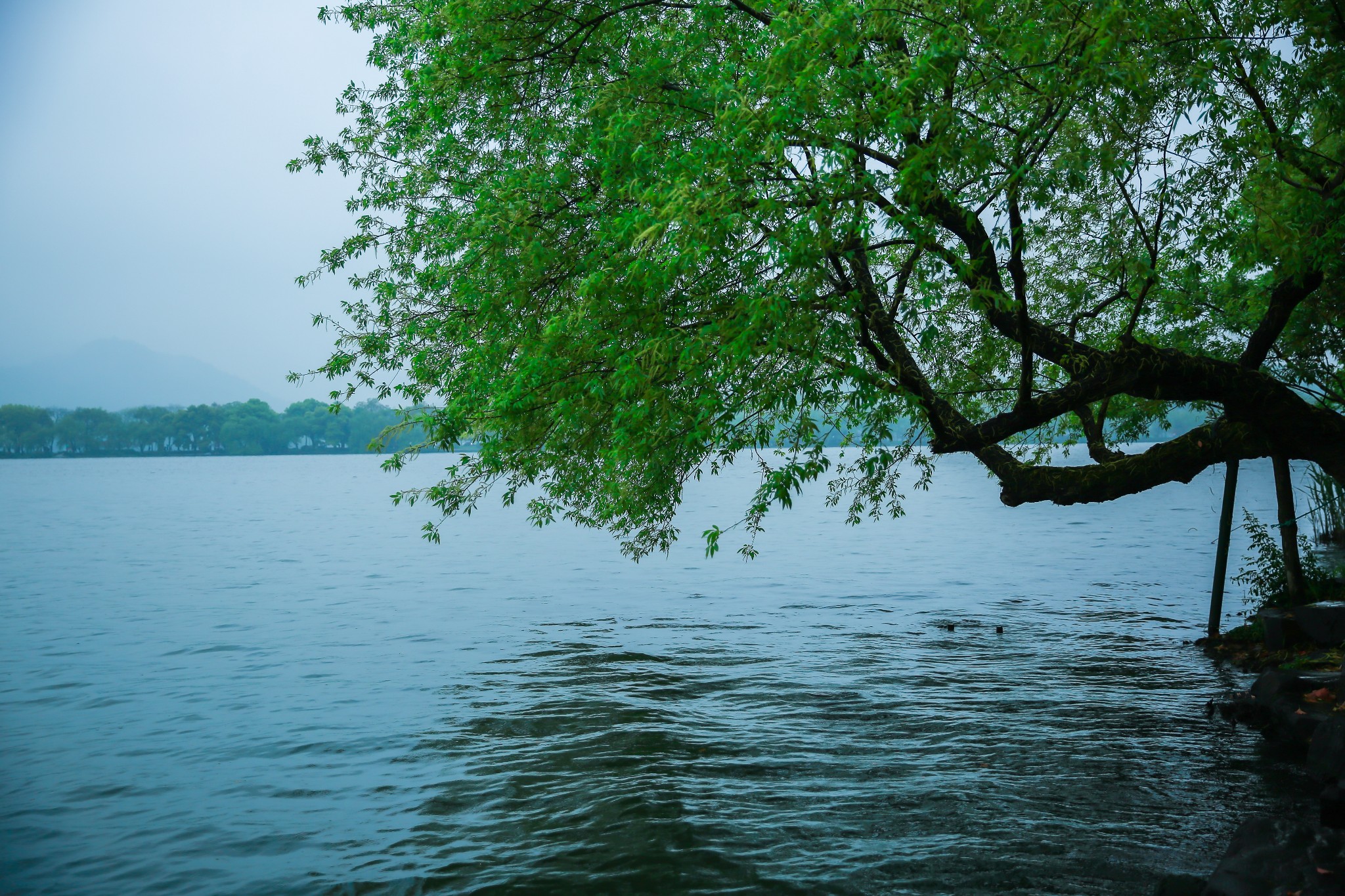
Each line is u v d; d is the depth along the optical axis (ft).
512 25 33.99
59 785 36.14
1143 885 25.13
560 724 43.68
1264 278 46.96
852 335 27.35
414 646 63.26
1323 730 32.73
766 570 100.27
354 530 165.17
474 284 32.65
